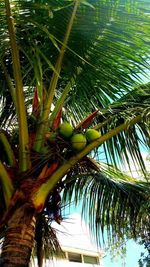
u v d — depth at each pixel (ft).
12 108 17.26
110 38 14.43
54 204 13.93
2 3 12.94
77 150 13.44
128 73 15.11
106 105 16.72
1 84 15.92
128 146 15.97
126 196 17.20
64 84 16.78
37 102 14.42
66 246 51.85
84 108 17.24
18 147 13.64
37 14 13.76
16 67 12.76
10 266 10.93
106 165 18.26
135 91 15.97
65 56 14.99
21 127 12.91
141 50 14.56
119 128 14.60
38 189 12.24
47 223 14.71
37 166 12.64
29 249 11.38
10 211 11.85
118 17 14.11
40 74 12.74
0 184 13.09
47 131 13.69
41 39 15.19
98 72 15.14
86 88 16.02
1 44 13.55
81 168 15.58
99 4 13.94
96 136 13.89
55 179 12.69
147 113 14.98
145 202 17.06
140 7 14.11
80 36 14.43
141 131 15.64
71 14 13.84
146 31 14.23
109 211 17.04
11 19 12.34
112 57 14.78
